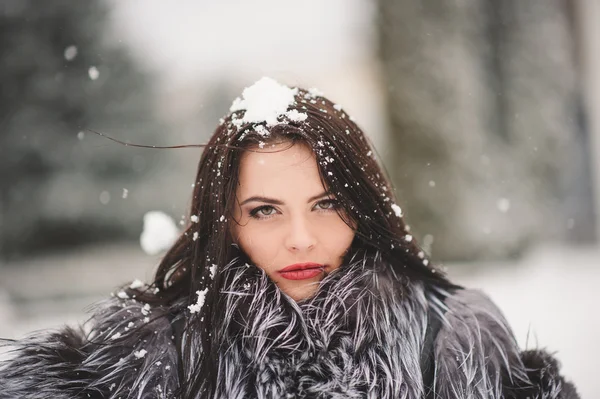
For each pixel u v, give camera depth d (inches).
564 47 250.5
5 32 251.8
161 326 43.5
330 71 352.8
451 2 226.1
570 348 128.3
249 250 43.0
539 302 165.8
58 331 45.8
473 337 43.3
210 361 40.8
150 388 41.2
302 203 41.5
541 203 241.0
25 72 251.1
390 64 224.2
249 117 42.3
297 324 41.5
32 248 253.9
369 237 45.2
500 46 240.7
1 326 161.6
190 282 46.2
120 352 42.1
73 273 216.8
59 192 250.7
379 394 40.9
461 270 206.8
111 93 259.8
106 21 261.0
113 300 46.7
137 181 261.4
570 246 254.5
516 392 43.4
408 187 219.1
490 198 224.4
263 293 41.8
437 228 217.5
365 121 338.0
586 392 106.7
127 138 260.8
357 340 41.6
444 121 219.8
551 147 246.4
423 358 43.6
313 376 40.1
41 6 250.8
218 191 42.5
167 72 278.4
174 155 269.7
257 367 40.2
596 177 258.1
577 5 256.8
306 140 41.1
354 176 43.4
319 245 42.7
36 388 40.6
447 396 42.0
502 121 240.8
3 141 250.4
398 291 44.6
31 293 202.2
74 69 257.0
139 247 260.8
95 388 41.0
